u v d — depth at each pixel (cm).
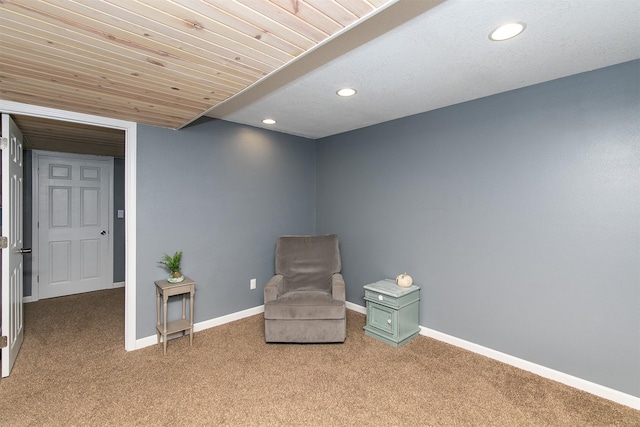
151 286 285
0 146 223
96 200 464
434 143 295
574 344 220
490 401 203
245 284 354
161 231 290
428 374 236
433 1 137
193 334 306
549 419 187
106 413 190
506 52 184
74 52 147
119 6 112
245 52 148
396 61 195
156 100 214
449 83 231
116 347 277
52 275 429
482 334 266
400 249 326
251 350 274
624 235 199
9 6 111
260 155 364
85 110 237
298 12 117
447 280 288
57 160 431
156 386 219
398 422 184
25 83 185
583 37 167
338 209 393
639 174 194
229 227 339
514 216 246
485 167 261
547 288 231
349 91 246
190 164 308
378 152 345
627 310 199
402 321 286
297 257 351
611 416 189
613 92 202
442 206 290
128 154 271
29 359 254
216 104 222
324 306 281
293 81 227
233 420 185
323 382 225
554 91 224
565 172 221
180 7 113
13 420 183
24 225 405
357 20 123
